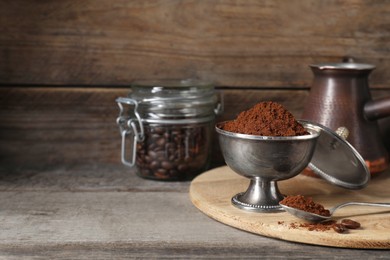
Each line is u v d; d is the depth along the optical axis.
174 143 0.88
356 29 0.95
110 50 0.94
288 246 0.71
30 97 0.95
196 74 0.95
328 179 0.84
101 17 0.94
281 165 0.75
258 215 0.75
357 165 0.80
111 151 0.97
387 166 0.89
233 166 0.77
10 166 0.95
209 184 0.85
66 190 0.86
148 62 0.95
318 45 0.95
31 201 0.82
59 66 0.94
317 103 0.88
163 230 0.74
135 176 0.92
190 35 0.94
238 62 0.95
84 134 0.96
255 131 0.76
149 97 0.88
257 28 0.95
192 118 0.89
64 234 0.73
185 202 0.82
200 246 0.71
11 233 0.73
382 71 0.96
